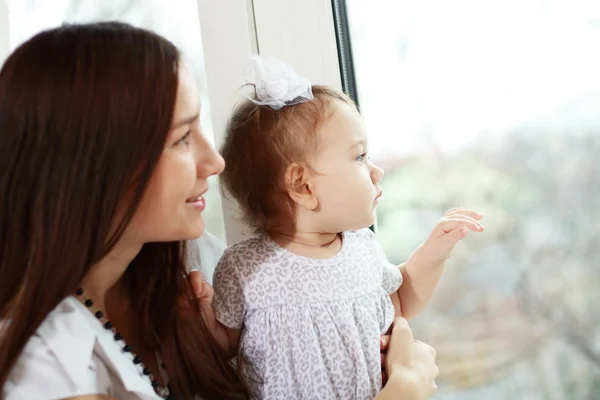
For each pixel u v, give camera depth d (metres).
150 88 0.58
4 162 0.57
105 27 0.61
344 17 0.98
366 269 0.83
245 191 0.83
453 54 1.01
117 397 0.65
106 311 0.73
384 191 1.02
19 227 0.58
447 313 1.04
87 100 0.56
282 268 0.79
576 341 1.00
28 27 1.04
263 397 0.77
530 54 0.98
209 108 0.93
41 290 0.58
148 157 0.59
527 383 1.02
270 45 0.93
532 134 1.00
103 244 0.59
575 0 0.96
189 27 0.97
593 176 0.98
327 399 0.75
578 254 0.99
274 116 0.78
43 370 0.57
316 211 0.79
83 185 0.57
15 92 0.57
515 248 1.01
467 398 1.04
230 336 0.84
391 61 1.01
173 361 0.75
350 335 0.77
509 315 1.02
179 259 0.77
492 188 1.01
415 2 1.00
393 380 0.75
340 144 0.77
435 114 1.02
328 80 0.94
